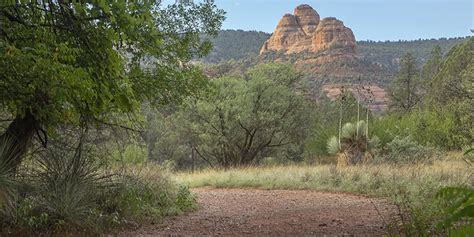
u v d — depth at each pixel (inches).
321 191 562.3
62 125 328.2
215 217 359.3
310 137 1206.9
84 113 271.0
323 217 338.3
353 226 289.0
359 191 527.8
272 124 1112.8
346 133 782.5
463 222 149.6
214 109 1074.7
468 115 834.2
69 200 269.9
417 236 171.6
